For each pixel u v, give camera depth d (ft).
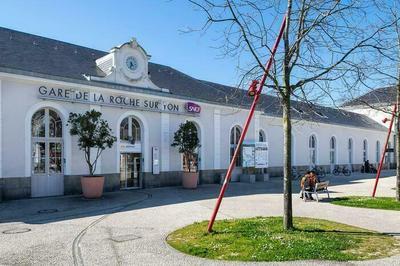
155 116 68.18
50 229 31.37
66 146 54.95
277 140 100.07
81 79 56.65
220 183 78.64
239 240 25.26
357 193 58.39
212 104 77.71
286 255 21.91
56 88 54.39
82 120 51.01
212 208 42.45
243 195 55.62
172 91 71.77
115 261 22.03
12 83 49.90
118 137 62.13
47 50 62.08
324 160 118.93
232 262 21.21
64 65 59.36
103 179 53.11
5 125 48.98
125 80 63.36
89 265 21.36
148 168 66.64
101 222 34.32
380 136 149.28
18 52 55.77
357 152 135.64
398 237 26.91
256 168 85.87
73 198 51.52
